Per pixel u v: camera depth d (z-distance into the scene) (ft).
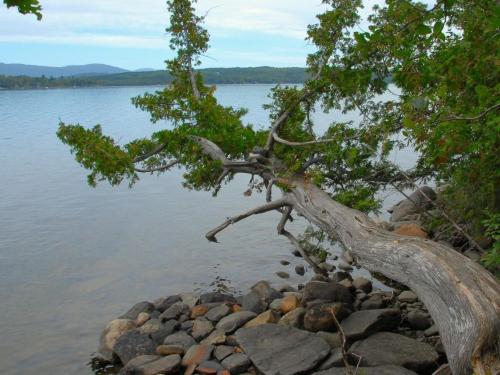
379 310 34.17
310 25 50.31
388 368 27.07
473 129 25.20
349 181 48.24
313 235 52.16
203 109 52.21
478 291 22.49
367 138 42.73
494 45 26.00
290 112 50.11
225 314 40.37
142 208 94.12
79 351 40.06
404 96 39.63
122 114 382.22
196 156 51.21
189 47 58.65
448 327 22.63
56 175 134.00
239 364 31.45
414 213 69.05
